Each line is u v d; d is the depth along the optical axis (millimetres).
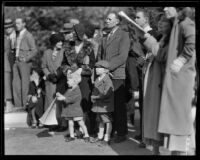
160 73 5055
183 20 4855
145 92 5219
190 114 4820
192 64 4812
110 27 6922
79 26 7270
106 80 6570
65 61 7551
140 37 5715
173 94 4766
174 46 4789
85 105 7211
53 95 7965
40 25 15438
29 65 10086
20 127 8453
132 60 6984
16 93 10086
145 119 5164
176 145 4824
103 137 7137
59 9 15703
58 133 7789
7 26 10438
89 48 7422
